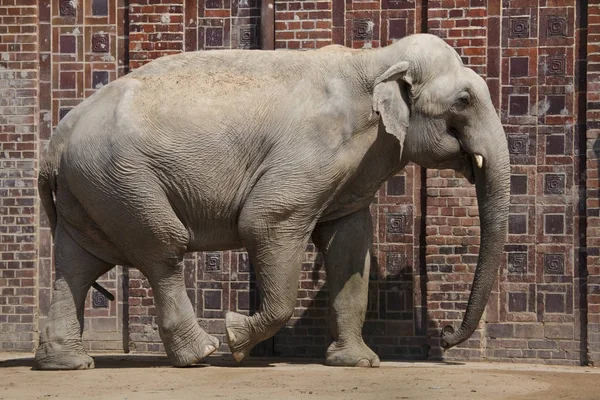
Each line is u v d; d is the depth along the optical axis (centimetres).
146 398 1083
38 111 1567
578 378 1242
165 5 1538
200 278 1530
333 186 1284
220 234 1315
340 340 1348
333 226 1348
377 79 1265
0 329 1554
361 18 1515
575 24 1480
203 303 1530
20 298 1552
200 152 1271
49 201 1344
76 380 1204
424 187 1496
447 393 1109
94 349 1559
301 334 1506
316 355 1502
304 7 1508
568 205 1477
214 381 1190
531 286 1481
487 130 1298
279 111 1278
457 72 1302
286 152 1271
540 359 1476
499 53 1493
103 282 1562
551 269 1478
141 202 1261
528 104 1487
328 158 1270
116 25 1570
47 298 1564
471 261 1464
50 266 1567
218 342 1320
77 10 1575
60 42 1575
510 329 1483
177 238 1285
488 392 1120
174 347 1309
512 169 1489
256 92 1288
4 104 1564
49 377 1232
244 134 1277
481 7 1478
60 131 1315
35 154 1558
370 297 1506
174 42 1535
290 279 1289
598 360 1450
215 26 1540
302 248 1291
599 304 1453
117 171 1258
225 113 1279
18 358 1470
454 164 1330
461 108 1291
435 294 1471
